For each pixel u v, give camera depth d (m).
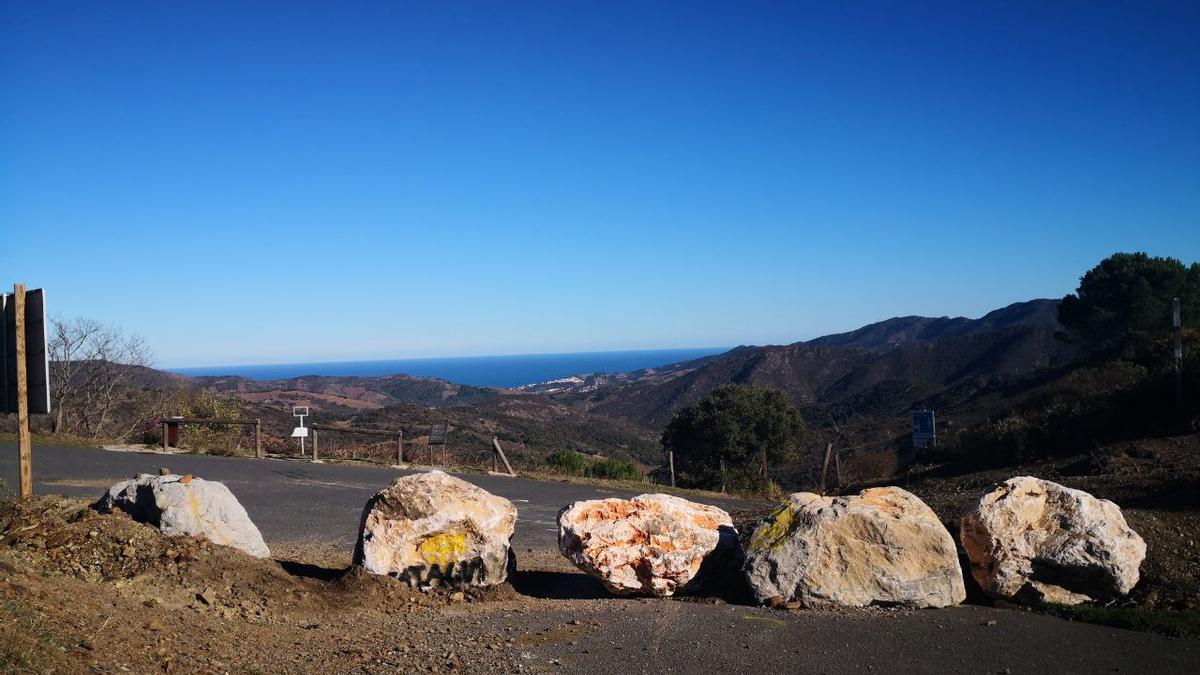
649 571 8.65
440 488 9.12
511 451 38.62
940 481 17.59
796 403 82.88
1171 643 6.50
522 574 10.54
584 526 8.88
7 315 9.37
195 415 30.38
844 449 33.75
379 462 23.53
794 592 8.02
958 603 7.87
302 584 8.32
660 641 6.75
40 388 9.02
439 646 6.48
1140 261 37.88
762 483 27.50
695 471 28.92
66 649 4.92
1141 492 11.41
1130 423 17.22
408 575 8.77
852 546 7.97
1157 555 8.48
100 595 6.49
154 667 5.06
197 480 8.99
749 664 6.13
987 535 7.93
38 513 8.38
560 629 7.17
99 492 15.06
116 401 30.78
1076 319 40.81
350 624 7.21
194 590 7.32
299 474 20.09
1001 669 5.95
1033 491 8.12
